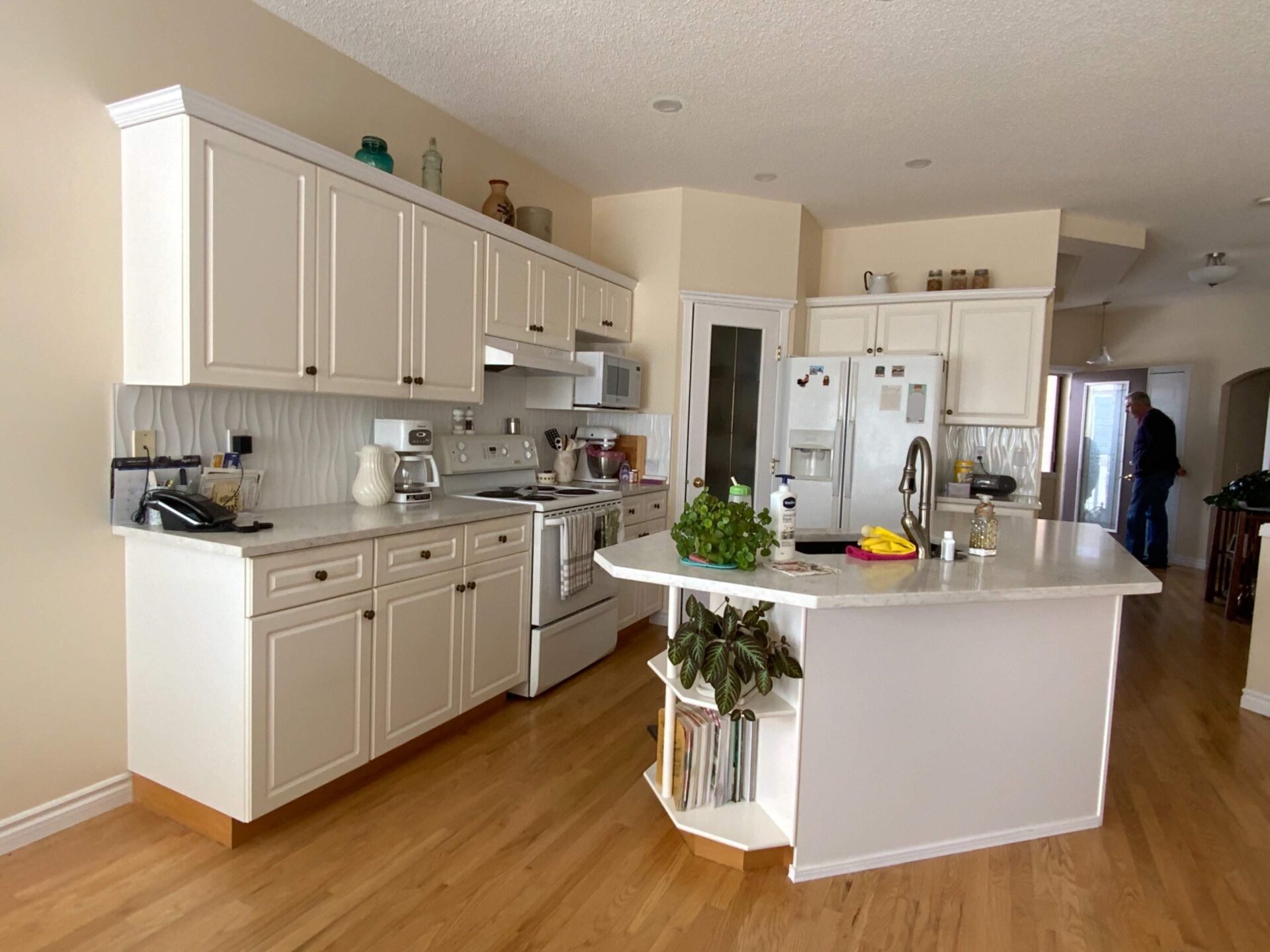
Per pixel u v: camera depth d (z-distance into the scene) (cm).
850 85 300
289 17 258
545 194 411
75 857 198
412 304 278
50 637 205
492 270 324
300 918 178
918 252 488
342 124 284
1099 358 718
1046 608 217
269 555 199
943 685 208
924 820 211
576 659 346
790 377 454
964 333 454
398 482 310
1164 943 179
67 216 201
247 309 216
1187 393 681
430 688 262
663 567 204
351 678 228
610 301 424
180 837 209
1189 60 271
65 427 205
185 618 207
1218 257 536
